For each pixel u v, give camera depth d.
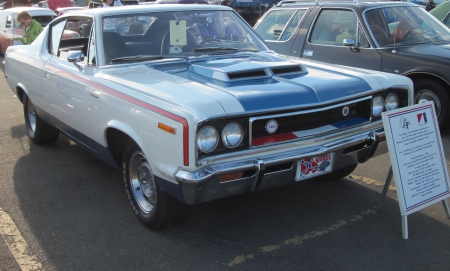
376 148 3.56
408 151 3.40
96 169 5.05
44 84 4.86
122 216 3.93
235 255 3.30
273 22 7.60
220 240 3.51
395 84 3.66
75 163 5.24
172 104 3.00
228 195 3.08
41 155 5.51
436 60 5.58
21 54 5.62
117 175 4.88
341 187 4.43
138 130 3.28
